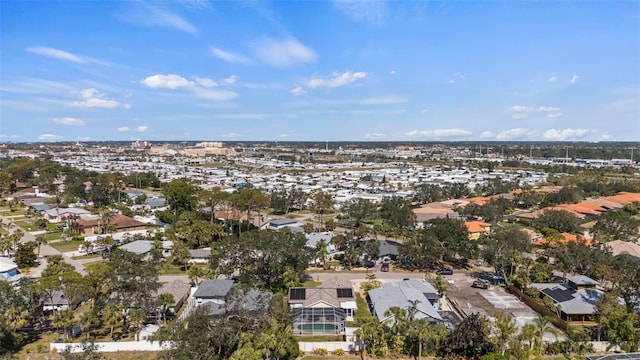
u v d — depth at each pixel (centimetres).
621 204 14612
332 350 5112
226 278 7488
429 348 5041
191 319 4822
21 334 5506
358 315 6234
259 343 4503
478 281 7525
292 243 7669
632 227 10625
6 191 17238
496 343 4875
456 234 8819
